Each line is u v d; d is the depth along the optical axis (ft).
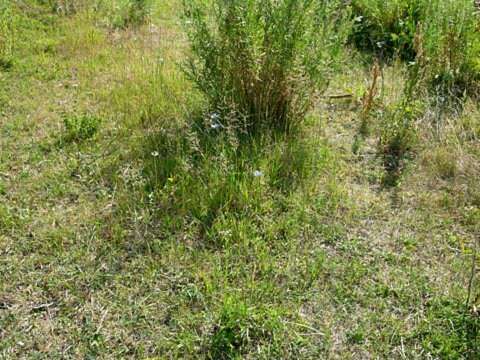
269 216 11.06
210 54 13.16
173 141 13.24
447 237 10.78
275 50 12.77
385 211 11.40
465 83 15.71
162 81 16.07
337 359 8.34
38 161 12.68
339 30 14.02
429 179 12.37
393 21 19.27
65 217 11.02
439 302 9.23
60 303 9.20
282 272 9.76
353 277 9.71
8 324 8.80
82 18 21.24
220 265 9.86
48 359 8.29
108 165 12.53
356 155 13.20
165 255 10.07
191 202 11.09
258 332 8.63
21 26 19.98
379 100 15.12
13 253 10.14
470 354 8.38
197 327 8.78
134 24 21.11
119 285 9.52
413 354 8.41
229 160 12.01
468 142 13.43
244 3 12.46
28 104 15.15
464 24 15.92
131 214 11.00
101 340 8.57
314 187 11.83
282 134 13.28
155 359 8.29
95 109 15.03
